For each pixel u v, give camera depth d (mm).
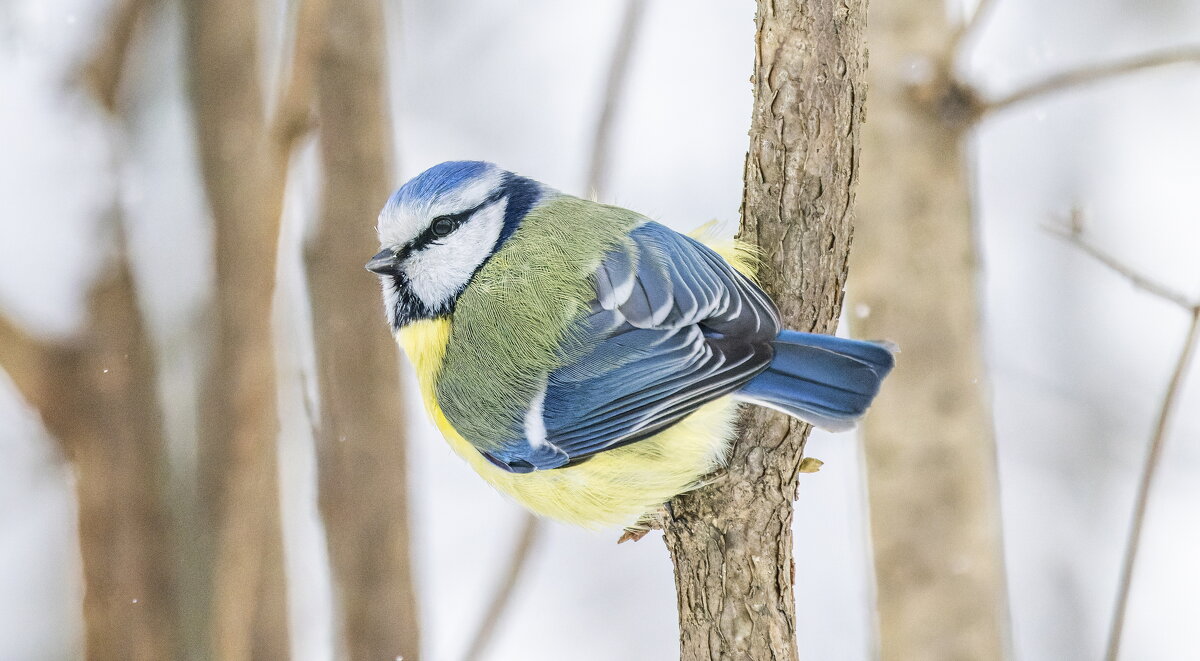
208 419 7957
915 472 9539
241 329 7332
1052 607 12453
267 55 9891
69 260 9258
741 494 7242
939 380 9500
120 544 8375
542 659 12898
